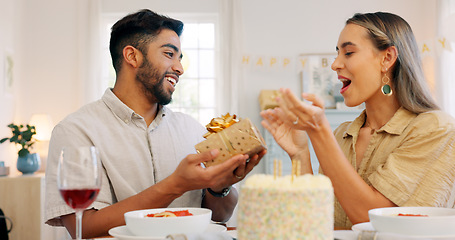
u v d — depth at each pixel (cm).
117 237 88
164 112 149
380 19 128
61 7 478
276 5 483
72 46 476
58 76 473
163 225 89
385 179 111
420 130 118
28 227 344
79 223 89
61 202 125
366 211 105
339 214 132
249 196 65
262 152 114
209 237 78
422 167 112
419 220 81
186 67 488
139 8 477
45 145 437
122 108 140
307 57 474
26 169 392
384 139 127
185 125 155
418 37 479
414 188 111
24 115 467
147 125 146
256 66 471
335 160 101
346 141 140
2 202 345
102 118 141
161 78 142
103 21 482
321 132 99
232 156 111
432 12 474
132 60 142
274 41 480
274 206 64
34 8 477
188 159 108
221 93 473
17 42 451
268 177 69
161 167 143
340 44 131
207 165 112
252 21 481
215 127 112
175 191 114
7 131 424
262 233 64
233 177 121
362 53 127
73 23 477
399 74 127
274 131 113
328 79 472
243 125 108
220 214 147
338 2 483
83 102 465
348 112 440
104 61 480
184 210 104
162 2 478
